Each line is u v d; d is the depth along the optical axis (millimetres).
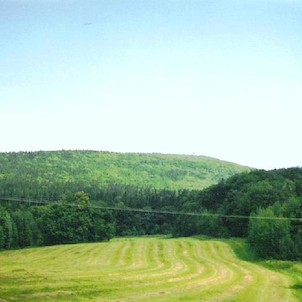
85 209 142000
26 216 135500
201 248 103188
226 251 99750
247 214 121188
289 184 129750
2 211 132125
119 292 48906
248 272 72688
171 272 68812
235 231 124125
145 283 56438
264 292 54469
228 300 47625
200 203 154250
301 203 99438
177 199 192000
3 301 41375
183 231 146875
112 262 83688
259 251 93688
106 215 145875
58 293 46344
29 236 132875
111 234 144125
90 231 141000
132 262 82938
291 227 95188
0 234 124938
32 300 42469
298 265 80938
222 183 154875
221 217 130750
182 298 47094
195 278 63438
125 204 187000
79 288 49969
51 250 114438
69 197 147750
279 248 91125
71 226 139000
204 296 49062
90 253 101750
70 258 93375
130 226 170875
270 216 96000
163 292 50281
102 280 56969
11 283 51875
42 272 64250
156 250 101375
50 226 137750
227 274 69125
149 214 173750
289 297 52344
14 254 109062
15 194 199625
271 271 76562
